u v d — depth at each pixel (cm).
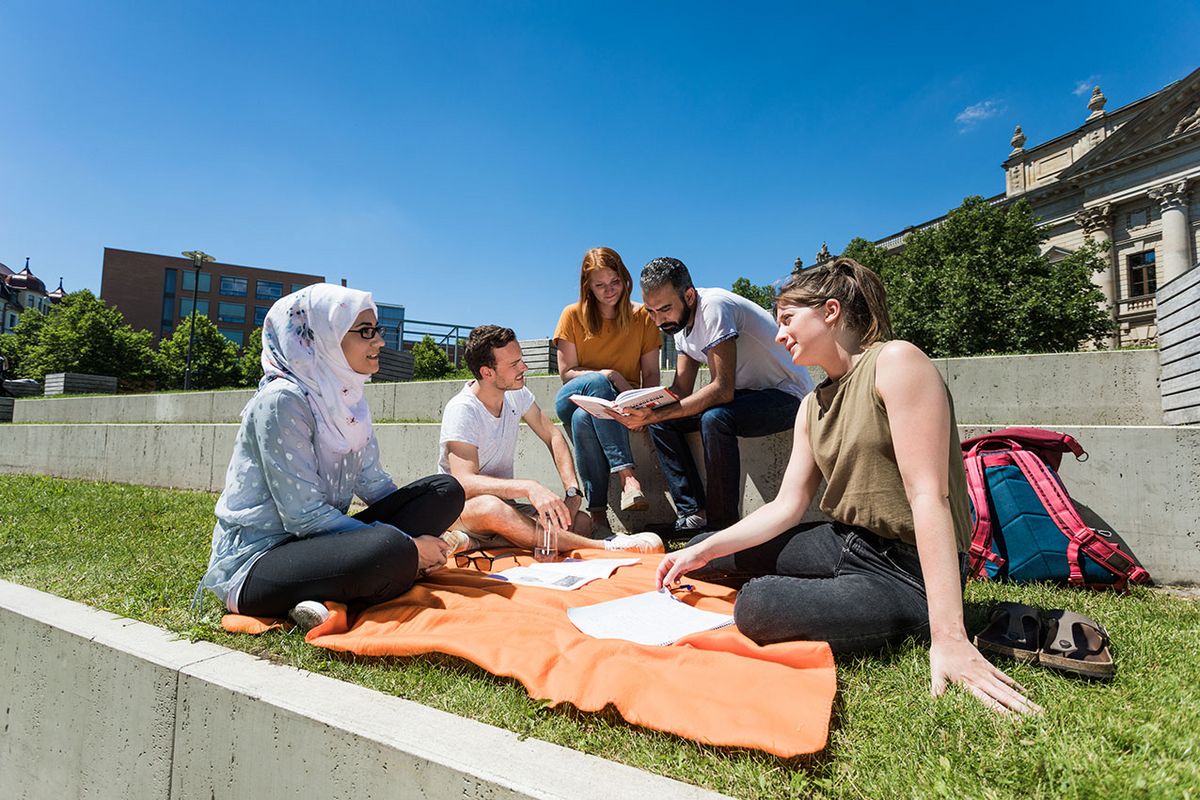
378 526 187
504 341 283
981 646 145
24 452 745
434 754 111
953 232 2189
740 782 103
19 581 235
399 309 3772
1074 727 107
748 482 328
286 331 203
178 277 5984
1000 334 1973
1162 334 383
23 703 192
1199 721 106
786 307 171
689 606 182
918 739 109
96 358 3145
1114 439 277
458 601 186
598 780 103
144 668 160
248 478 193
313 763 126
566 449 322
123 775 162
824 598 146
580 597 196
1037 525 244
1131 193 2572
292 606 180
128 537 325
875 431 153
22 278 6575
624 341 350
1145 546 268
